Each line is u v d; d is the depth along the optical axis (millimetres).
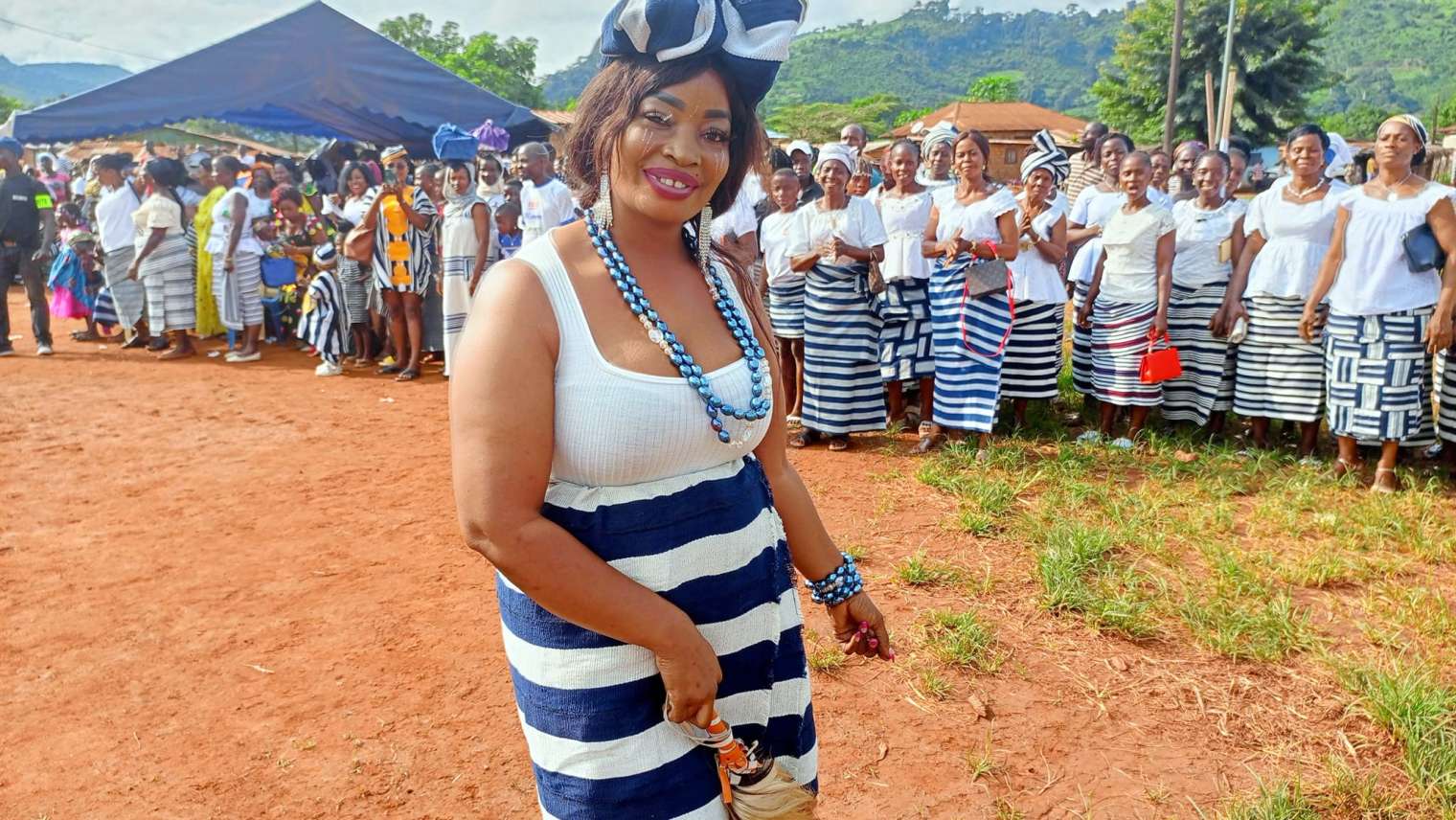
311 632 4016
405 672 3697
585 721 1567
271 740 3273
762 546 1669
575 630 1545
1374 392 5367
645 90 1531
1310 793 2934
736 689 1657
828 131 65438
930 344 6723
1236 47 38094
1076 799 2951
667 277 1629
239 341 10727
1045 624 3979
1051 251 6441
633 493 1535
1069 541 4508
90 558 4777
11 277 9852
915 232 6633
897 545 4781
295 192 10156
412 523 5238
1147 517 4992
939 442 6531
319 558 4777
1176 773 3062
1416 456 6238
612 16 1533
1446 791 2871
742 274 1855
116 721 3393
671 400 1507
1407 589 4180
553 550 1437
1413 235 5102
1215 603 4016
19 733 3324
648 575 1539
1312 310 5746
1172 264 6477
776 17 1589
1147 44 40062
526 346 1448
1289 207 5922
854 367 6379
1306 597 4180
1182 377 6664
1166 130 23375
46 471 6176
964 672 3633
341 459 6449
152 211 9484
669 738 1593
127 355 10062
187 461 6410
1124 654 3742
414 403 8055
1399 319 5254
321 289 9039
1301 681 3541
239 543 4973
